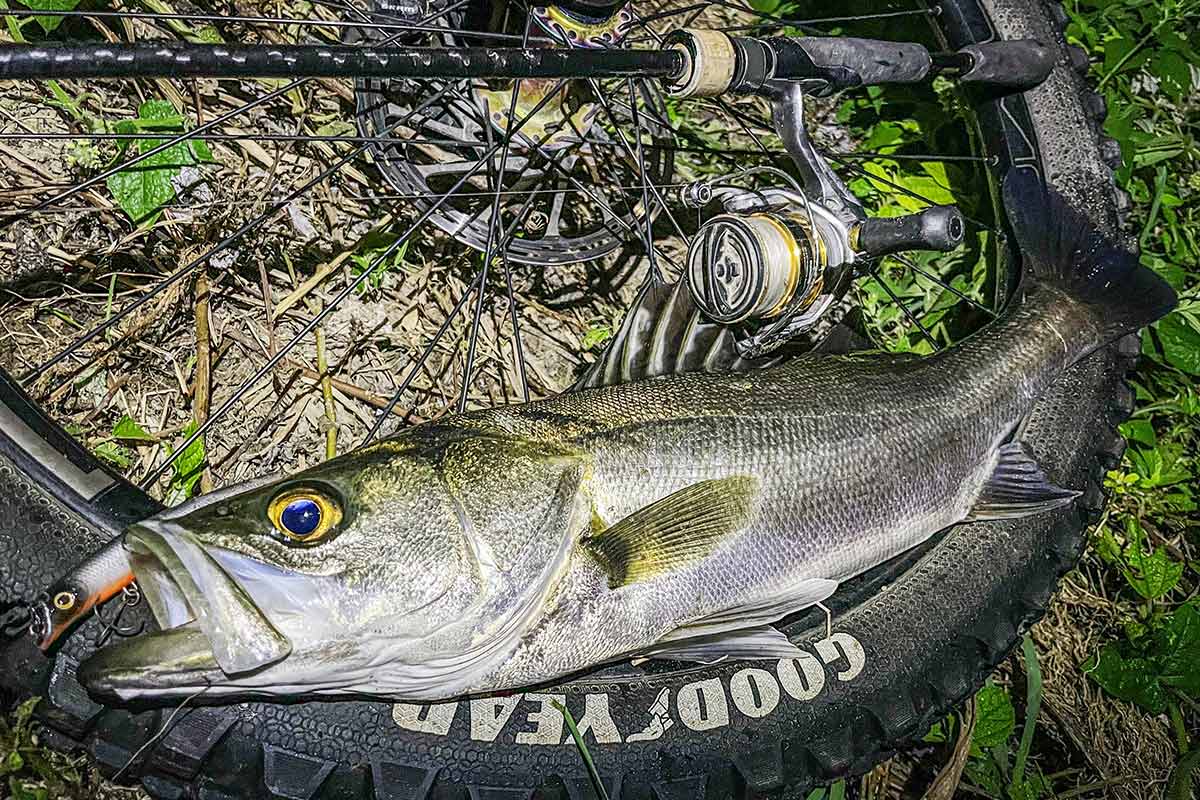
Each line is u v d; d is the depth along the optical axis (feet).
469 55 1.41
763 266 1.56
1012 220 2.02
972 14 2.09
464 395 1.84
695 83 1.55
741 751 1.58
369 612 1.30
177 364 1.92
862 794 1.97
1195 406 2.38
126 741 1.35
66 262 1.90
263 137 1.75
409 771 1.45
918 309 2.38
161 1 2.08
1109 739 2.14
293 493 1.28
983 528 1.81
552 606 1.42
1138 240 2.44
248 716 1.40
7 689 1.37
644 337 1.68
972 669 1.74
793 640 1.65
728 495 1.50
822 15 2.64
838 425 1.61
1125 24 2.69
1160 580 2.19
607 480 1.46
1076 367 1.98
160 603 1.27
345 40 2.11
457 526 1.35
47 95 1.97
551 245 2.09
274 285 2.03
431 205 2.03
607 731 1.53
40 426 1.42
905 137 2.53
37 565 1.35
